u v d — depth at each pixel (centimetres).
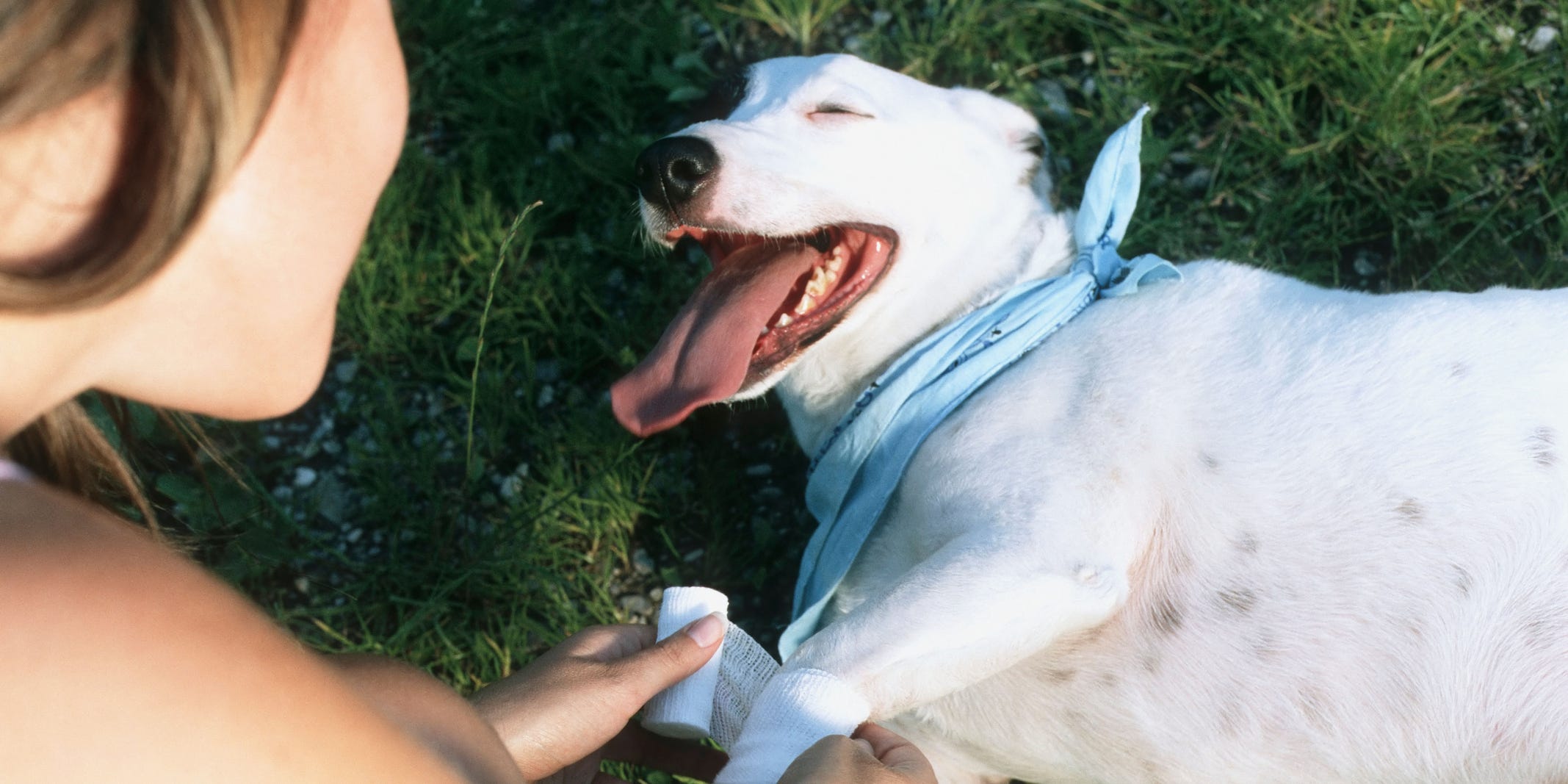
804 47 385
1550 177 334
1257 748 209
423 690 126
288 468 336
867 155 248
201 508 315
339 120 89
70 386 86
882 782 159
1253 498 213
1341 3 356
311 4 78
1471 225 330
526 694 183
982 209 259
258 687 73
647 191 245
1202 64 362
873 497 241
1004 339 243
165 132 71
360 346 353
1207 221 344
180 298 87
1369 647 202
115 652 68
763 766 188
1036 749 229
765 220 243
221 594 76
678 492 320
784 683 197
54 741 65
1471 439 206
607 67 394
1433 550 201
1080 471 222
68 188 73
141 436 312
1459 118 344
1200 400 224
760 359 251
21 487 76
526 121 383
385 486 321
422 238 363
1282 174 347
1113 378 231
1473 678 196
